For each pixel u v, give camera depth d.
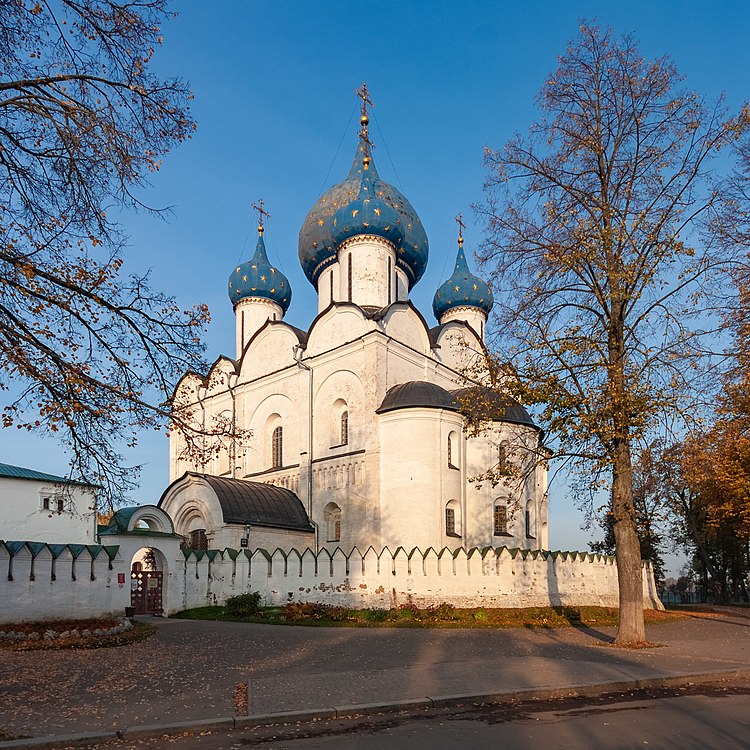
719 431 24.61
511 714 11.45
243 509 38.06
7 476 40.91
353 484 39.34
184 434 15.36
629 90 22.44
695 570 71.50
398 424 37.91
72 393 13.65
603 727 10.41
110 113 13.72
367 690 12.96
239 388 48.06
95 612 25.97
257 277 53.44
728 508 26.89
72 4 13.16
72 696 13.24
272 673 15.53
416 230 48.53
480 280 54.53
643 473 32.38
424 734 10.12
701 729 10.25
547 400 21.00
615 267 21.14
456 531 38.31
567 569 34.59
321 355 42.88
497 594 31.55
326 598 32.59
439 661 17.34
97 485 14.81
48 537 41.84
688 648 20.25
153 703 12.42
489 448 39.94
